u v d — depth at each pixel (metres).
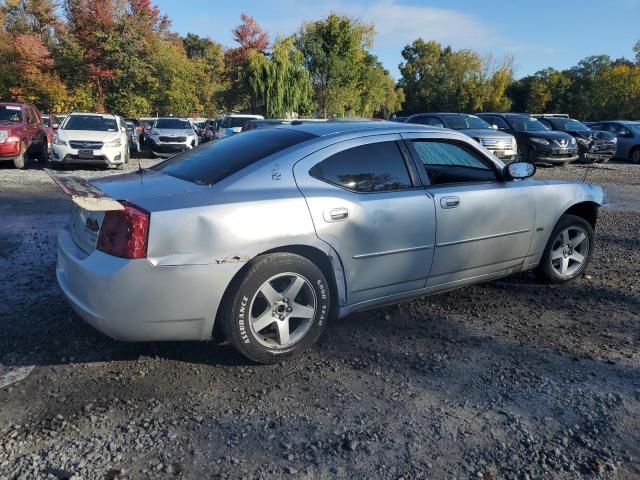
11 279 4.95
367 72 40.59
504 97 70.56
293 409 3.03
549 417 3.00
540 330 4.16
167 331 3.21
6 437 2.71
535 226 4.73
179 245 3.10
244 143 3.96
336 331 4.05
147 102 39.69
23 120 14.59
